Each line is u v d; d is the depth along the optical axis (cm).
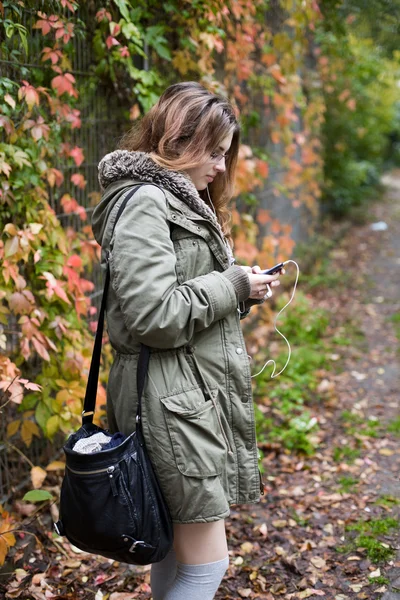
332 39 672
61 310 294
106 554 172
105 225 179
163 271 165
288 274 728
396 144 2208
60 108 287
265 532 294
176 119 181
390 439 394
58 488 307
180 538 182
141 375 172
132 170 176
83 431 183
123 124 363
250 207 553
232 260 197
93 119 338
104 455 165
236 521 306
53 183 284
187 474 170
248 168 455
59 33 266
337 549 280
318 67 741
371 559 271
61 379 285
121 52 306
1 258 252
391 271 859
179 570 185
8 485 280
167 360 174
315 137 823
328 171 1096
